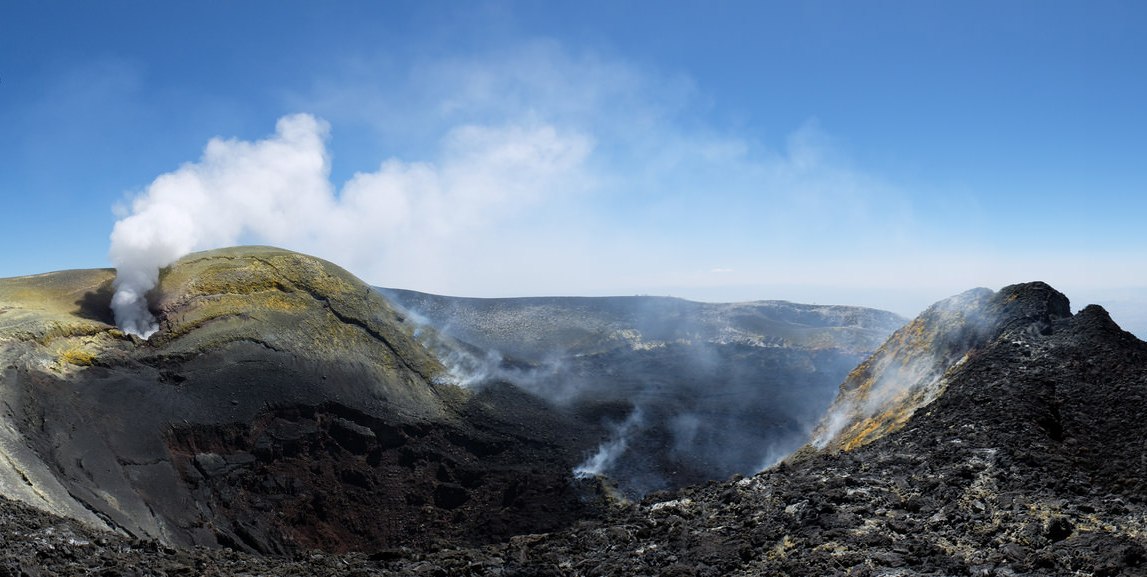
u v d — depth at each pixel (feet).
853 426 102.78
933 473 59.11
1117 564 41.01
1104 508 50.47
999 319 93.71
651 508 62.80
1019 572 41.96
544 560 52.47
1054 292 95.55
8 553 50.29
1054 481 55.98
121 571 50.39
